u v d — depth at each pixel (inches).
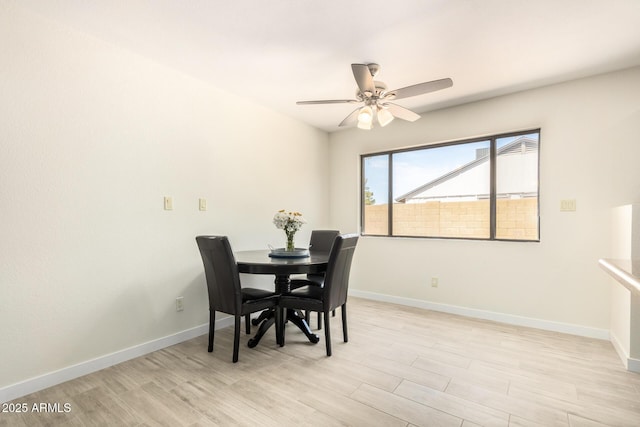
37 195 76.5
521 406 69.4
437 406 69.4
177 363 90.5
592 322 110.3
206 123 116.3
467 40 87.3
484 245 131.9
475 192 138.1
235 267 91.1
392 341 106.3
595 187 109.7
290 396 73.2
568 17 76.8
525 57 96.8
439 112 143.2
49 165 78.4
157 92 101.4
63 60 80.7
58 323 79.8
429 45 90.2
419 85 89.0
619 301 96.8
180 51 94.3
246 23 80.2
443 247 142.1
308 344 104.0
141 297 97.0
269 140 143.2
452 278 139.5
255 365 88.9
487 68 104.0
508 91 123.1
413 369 86.4
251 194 134.6
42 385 76.6
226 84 117.6
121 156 92.5
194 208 112.4
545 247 118.6
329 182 180.5
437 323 125.0
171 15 77.0
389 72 106.8
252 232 135.0
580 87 112.0
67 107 81.5
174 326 105.9
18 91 73.6
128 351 93.2
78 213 83.6
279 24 80.6
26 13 74.7
